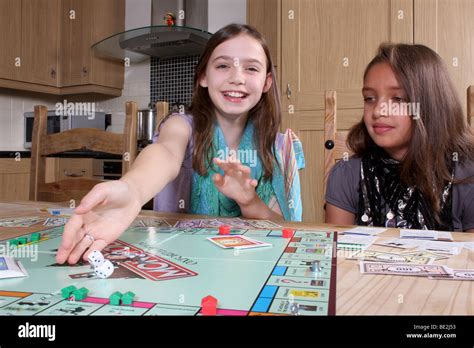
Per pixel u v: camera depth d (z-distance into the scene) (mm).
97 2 3031
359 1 2207
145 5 3186
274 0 2600
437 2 2061
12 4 2832
